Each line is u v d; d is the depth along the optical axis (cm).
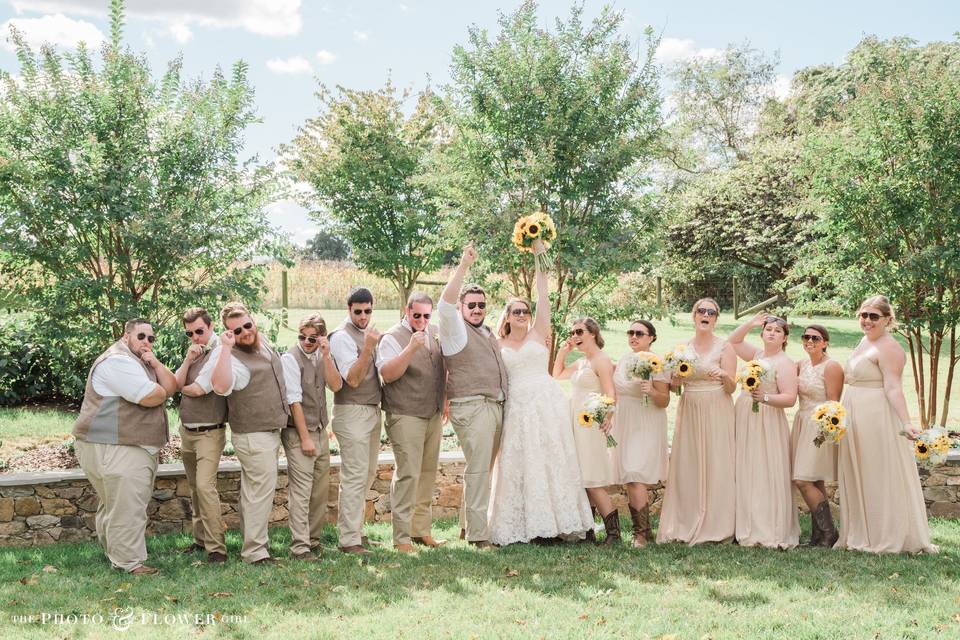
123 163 749
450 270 1967
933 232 787
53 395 951
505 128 829
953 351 816
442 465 668
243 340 519
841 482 585
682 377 597
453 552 551
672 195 864
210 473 525
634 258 833
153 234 739
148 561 524
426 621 419
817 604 450
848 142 823
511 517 573
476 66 838
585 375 596
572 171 836
